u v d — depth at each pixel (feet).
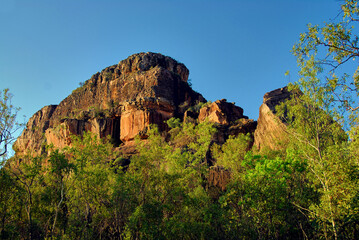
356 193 60.44
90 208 103.86
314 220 74.08
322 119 76.54
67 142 298.35
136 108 313.12
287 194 81.61
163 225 89.40
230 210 90.99
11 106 81.05
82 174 88.53
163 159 124.67
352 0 42.68
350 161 66.13
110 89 374.43
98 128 308.40
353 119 54.75
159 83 342.85
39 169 88.94
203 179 144.77
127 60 394.52
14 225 91.40
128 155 247.50
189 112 305.73
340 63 47.44
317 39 49.16
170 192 97.35
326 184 67.05
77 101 415.85
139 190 95.96
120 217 95.14
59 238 84.53
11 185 87.71
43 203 91.20
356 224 69.46
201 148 151.23
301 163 79.92
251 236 83.35
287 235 90.58
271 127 165.07
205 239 91.25
